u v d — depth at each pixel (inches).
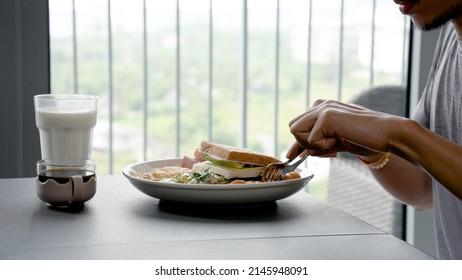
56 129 49.8
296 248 34.4
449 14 41.0
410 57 91.3
